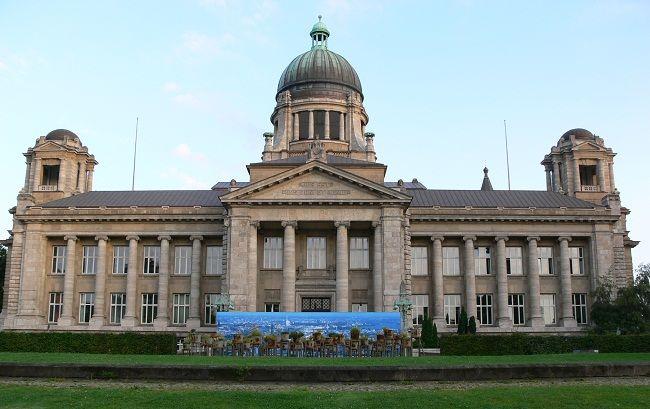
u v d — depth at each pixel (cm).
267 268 7800
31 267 8450
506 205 8938
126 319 8325
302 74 10731
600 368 3391
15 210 9144
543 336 5853
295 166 7900
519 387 3056
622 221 9788
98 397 2797
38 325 8319
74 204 8912
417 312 8488
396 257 7331
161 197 9219
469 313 8406
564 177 9869
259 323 6234
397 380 3244
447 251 8694
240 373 3219
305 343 5278
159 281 8400
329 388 3066
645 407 2645
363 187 7481
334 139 10294
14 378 3297
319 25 11431
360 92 11062
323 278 7731
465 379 3278
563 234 8594
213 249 8588
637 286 7669
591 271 8581
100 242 8512
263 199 7456
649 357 4506
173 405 2678
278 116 10575
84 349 5762
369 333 6191
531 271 8519
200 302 8381
